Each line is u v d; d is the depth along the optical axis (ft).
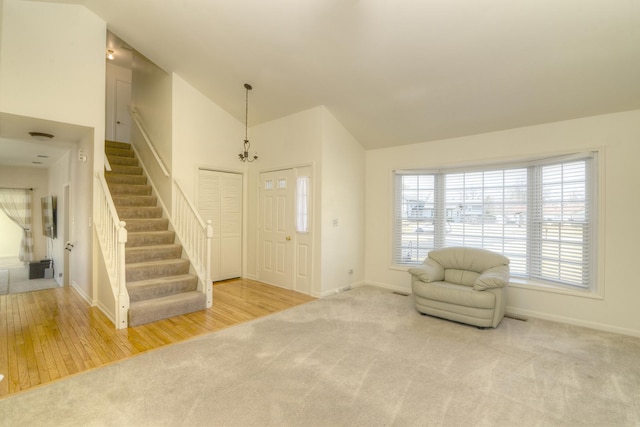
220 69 14.38
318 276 15.03
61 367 8.14
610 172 10.92
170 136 15.70
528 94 11.01
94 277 13.00
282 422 6.17
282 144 16.80
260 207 18.16
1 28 10.66
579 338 10.37
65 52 12.08
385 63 11.24
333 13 9.75
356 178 16.98
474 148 14.05
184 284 13.16
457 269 13.38
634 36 8.17
